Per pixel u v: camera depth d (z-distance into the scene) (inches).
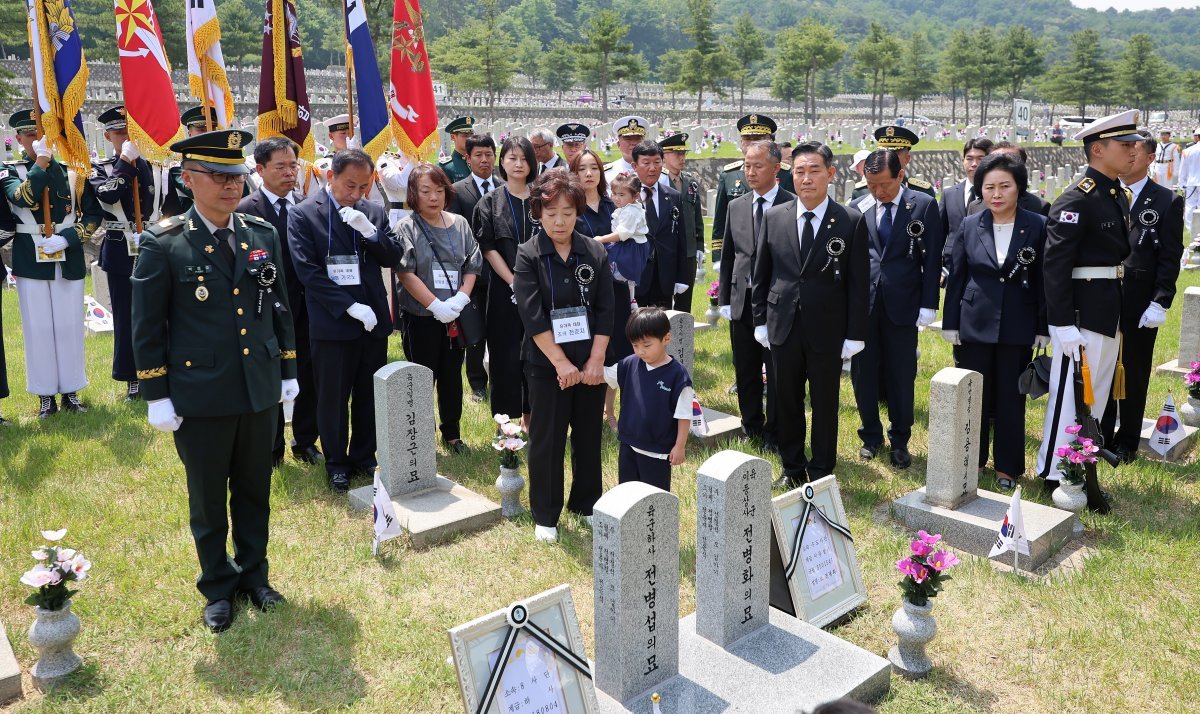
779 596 176.2
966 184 292.8
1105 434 256.1
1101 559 199.8
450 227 261.6
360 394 249.4
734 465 158.6
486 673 127.3
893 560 202.8
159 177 317.7
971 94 3319.4
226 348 167.6
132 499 234.1
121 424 293.7
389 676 159.3
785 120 2342.5
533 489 214.5
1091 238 225.3
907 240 253.8
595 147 1326.3
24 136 307.3
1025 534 200.8
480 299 295.6
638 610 145.2
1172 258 247.4
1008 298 234.5
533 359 207.5
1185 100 3624.5
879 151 252.5
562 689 133.8
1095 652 166.9
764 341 239.5
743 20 2438.5
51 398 308.0
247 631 171.3
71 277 305.1
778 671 153.9
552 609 134.9
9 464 255.0
